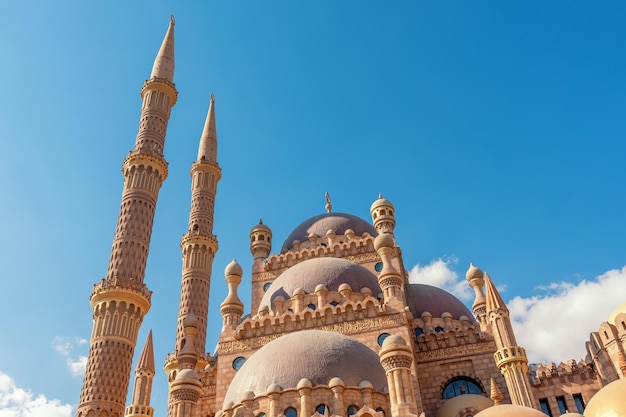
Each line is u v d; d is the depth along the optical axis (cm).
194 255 7800
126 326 5981
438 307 6481
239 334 5444
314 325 5353
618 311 5128
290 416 3834
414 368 4897
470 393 5269
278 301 5797
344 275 5978
